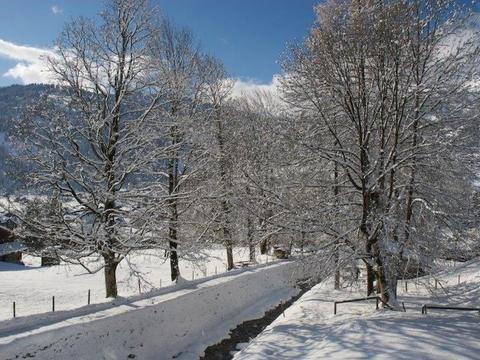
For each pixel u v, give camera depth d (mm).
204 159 19109
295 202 15164
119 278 24797
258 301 21312
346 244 14203
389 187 14195
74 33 16406
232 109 27266
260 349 11250
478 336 9227
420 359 7973
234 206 19422
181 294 15969
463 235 14711
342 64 13461
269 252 36656
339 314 14141
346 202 14922
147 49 17516
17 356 9695
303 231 14477
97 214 15672
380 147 13758
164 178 21047
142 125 16766
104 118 16531
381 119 13398
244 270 23844
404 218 14719
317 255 14289
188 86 19391
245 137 24062
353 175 15805
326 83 13969
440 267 15367
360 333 10188
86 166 16156
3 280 23234
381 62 12898
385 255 13133
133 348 12734
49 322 11609
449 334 9422
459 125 13852
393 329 10102
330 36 13258
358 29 12852
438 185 14914
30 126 15711
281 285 24812
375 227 13203
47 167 15273
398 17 12711
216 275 21016
